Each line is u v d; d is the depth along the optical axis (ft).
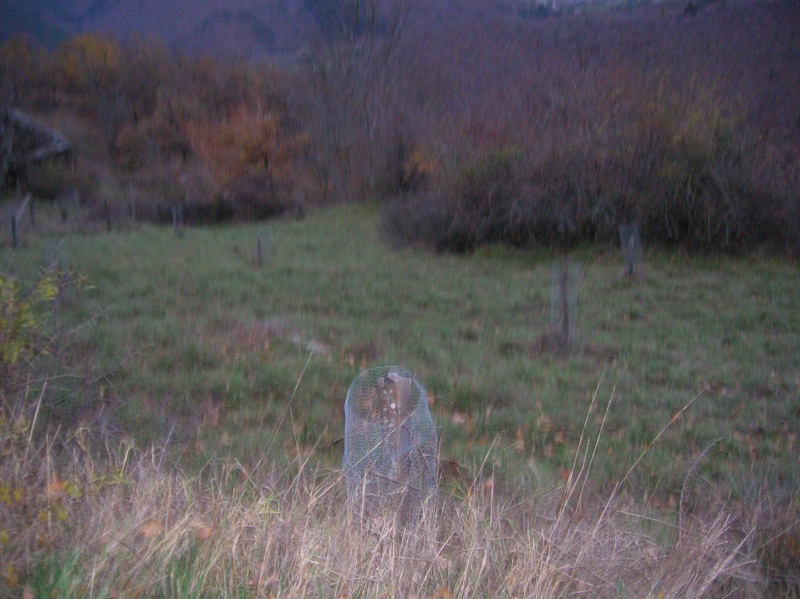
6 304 16.66
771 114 71.05
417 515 13.92
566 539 12.85
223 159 96.48
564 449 21.61
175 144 103.04
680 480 19.30
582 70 72.33
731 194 53.06
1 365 16.51
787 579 13.98
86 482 12.81
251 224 72.69
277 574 10.88
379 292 41.01
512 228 54.95
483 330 34.27
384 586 10.89
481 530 13.26
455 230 54.80
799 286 44.88
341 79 90.94
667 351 32.58
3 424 12.86
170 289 38.55
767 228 53.26
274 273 44.78
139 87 114.32
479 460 19.06
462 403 24.91
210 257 49.24
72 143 98.48
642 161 55.42
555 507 15.69
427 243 55.57
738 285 45.03
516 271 48.47
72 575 9.84
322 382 25.68
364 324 33.83
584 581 11.84
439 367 28.14
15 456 12.35
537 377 27.99
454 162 61.26
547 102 67.41
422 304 39.17
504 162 57.62
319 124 94.02
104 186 86.84
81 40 118.93
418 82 87.97
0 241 50.21
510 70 85.56
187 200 75.05
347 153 89.10
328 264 48.73
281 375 25.59
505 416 23.66
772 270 49.01
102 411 18.01
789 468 20.35
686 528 15.20
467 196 56.39
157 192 82.12
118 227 64.13
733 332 35.86
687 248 53.72
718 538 14.07
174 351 27.68
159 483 13.30
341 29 93.56
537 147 58.85
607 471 19.85
